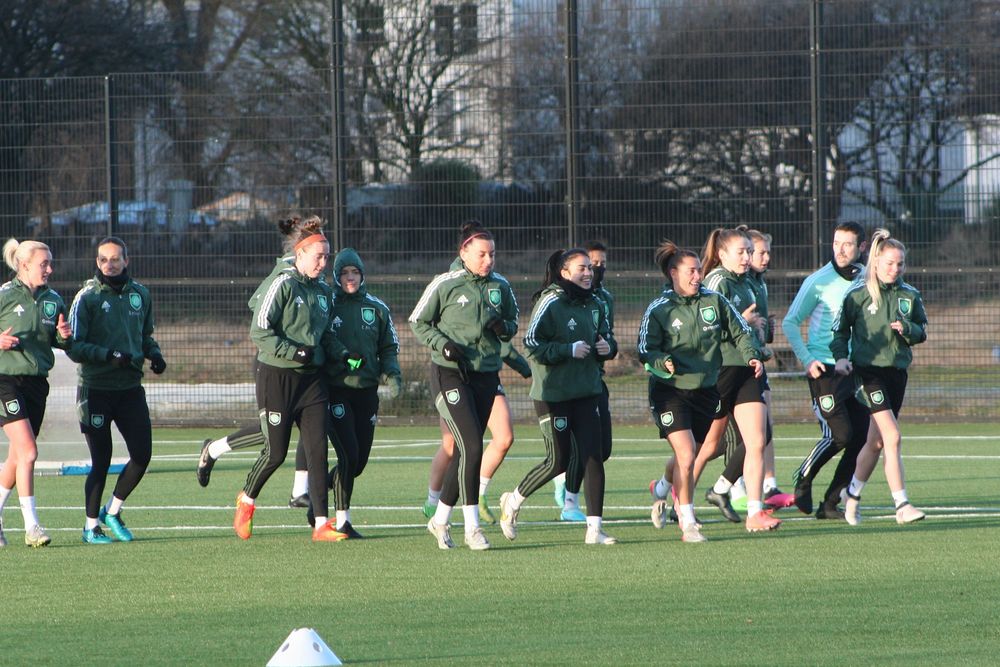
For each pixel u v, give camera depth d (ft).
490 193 190.19
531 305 188.96
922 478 137.90
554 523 111.86
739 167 184.75
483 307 96.43
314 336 100.27
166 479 147.43
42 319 100.37
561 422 97.96
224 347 198.90
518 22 188.75
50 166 200.44
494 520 113.50
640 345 98.73
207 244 197.88
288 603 76.64
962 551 92.07
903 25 180.96
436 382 97.50
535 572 85.97
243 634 68.44
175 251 198.49
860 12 183.01
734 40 184.44
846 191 182.91
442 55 190.60
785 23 184.44
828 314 109.19
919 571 84.23
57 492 137.69
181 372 200.44
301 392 101.14
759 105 184.03
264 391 100.73
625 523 111.14
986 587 78.64
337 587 81.61
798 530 104.42
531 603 75.66
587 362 97.14
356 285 106.32
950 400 186.50
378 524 112.27
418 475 147.54
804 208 183.42
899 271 102.32
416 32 191.11
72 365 163.02
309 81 194.39
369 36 192.13
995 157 179.42
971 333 183.21
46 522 115.75
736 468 109.81
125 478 103.35
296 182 195.21
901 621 69.56
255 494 102.78
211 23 327.26
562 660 61.82
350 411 105.09
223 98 196.13
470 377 97.25
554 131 188.44
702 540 98.84
